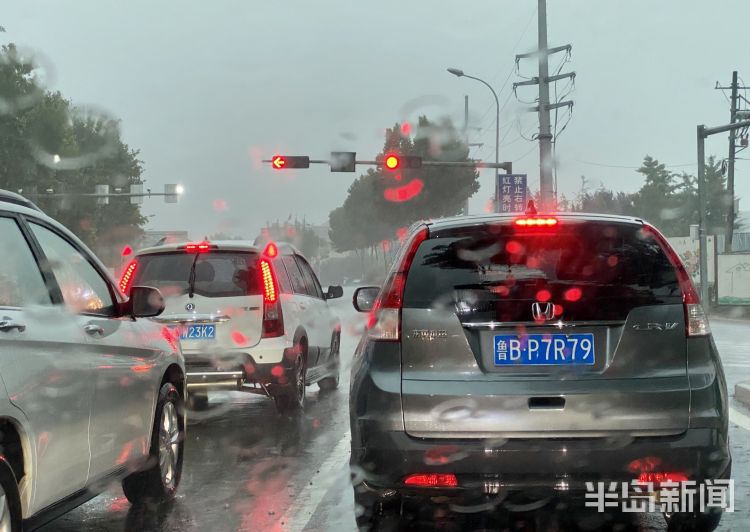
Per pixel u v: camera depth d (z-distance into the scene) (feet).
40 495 13.34
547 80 100.48
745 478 20.84
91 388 15.12
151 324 19.52
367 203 316.19
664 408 14.19
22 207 15.02
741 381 36.81
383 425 14.43
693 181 258.16
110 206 247.70
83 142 238.07
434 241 15.29
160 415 18.89
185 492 20.07
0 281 13.16
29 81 190.90
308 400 35.19
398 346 14.78
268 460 23.49
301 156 95.91
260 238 30.58
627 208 259.19
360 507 15.85
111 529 17.16
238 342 28.71
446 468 14.16
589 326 14.52
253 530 16.99
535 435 14.14
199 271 29.19
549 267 15.01
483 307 14.65
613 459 14.02
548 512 18.15
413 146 210.38
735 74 149.18
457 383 14.40
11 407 12.34
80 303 16.08
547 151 100.17
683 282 14.87
